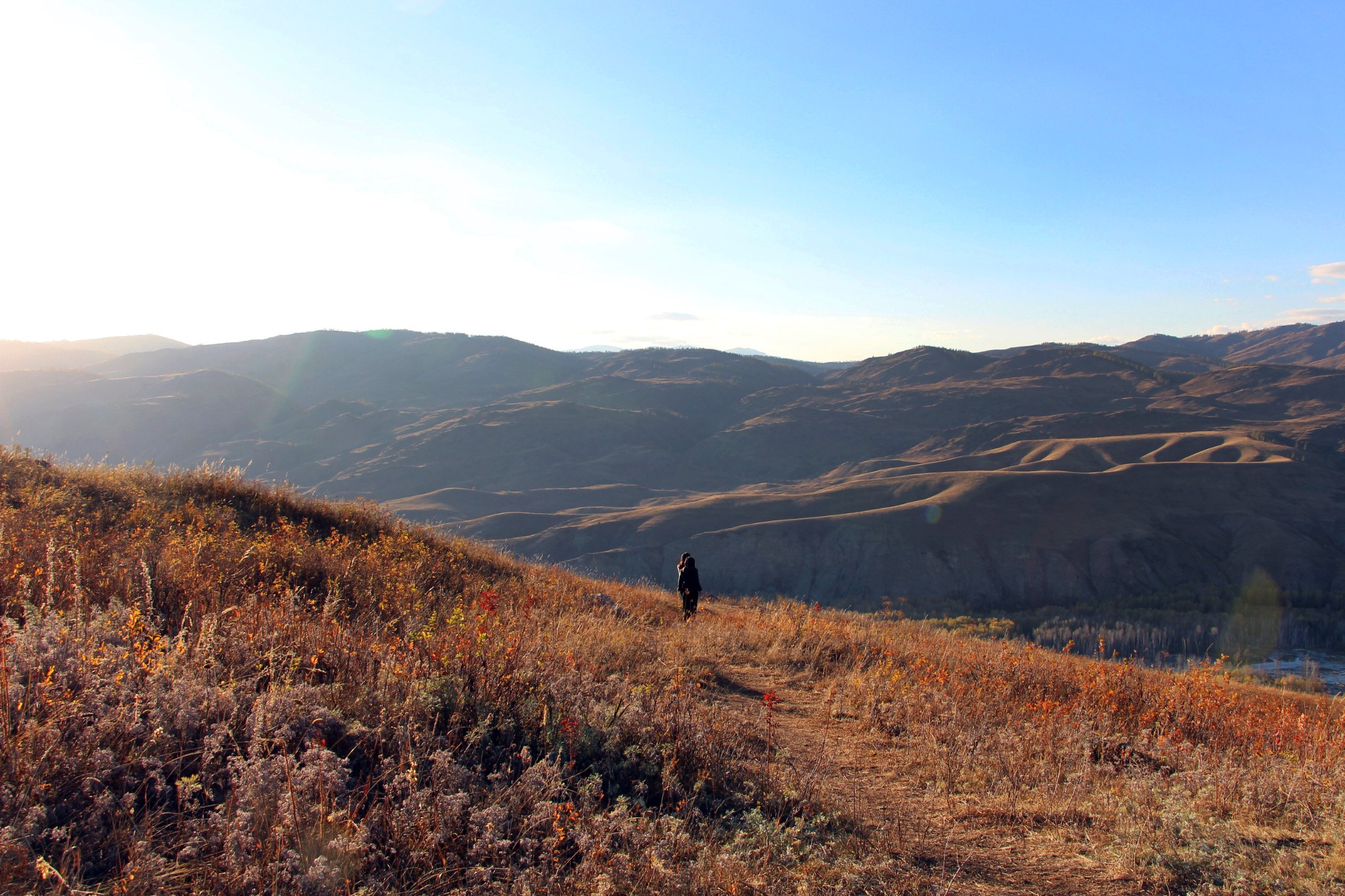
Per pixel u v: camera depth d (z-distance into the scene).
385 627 6.25
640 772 4.52
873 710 7.20
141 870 2.57
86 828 2.75
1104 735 6.61
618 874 3.18
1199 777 5.41
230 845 2.69
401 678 4.56
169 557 6.77
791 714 7.20
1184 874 3.87
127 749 3.27
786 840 3.91
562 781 3.93
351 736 3.87
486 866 3.12
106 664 3.74
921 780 5.43
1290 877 3.83
